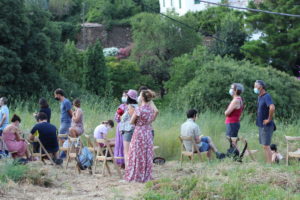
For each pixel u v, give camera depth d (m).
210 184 10.34
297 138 13.55
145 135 11.57
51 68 37.19
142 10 71.38
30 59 34.91
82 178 12.21
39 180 11.16
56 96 15.38
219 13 56.34
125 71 46.50
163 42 49.06
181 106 28.42
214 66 29.95
